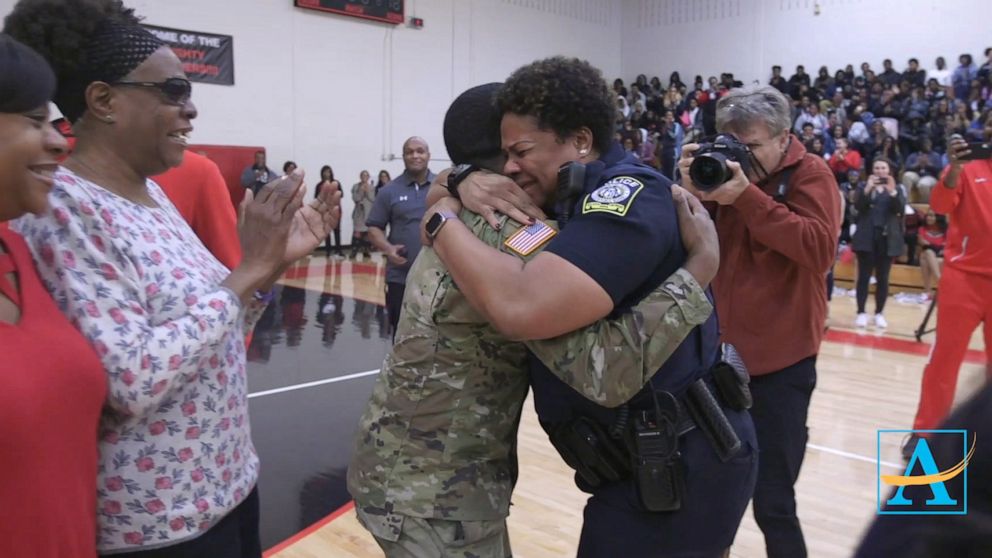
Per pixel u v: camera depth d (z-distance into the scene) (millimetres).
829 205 2219
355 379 5359
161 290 1242
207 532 1313
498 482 1461
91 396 1092
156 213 1352
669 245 1299
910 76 14664
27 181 1054
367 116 14203
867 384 5375
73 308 1141
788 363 2229
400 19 14367
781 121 2240
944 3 14695
